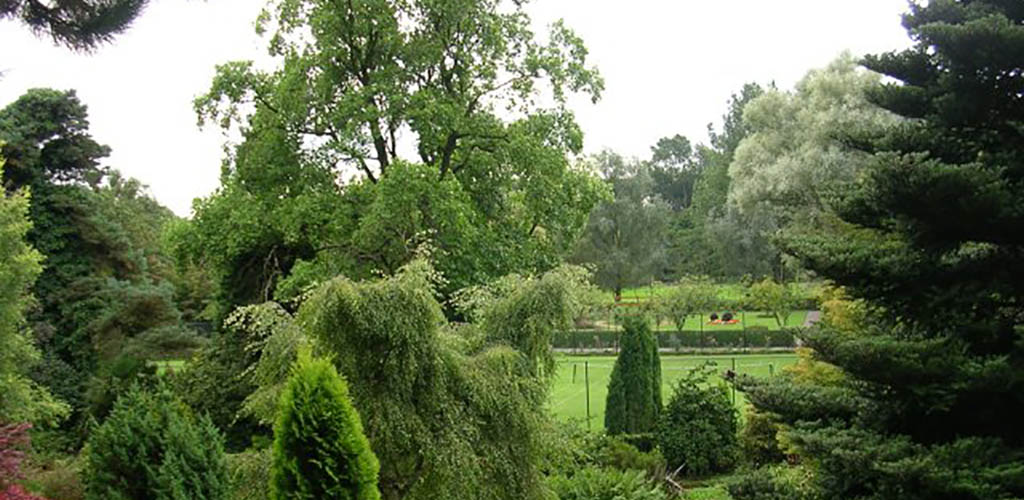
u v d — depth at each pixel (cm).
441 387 943
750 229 4856
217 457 953
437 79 1930
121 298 2516
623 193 4841
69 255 2570
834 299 1391
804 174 3206
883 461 811
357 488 716
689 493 1677
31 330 2128
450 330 1034
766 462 1808
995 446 827
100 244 2625
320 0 1847
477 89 1961
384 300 913
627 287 4872
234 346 1612
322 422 713
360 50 1872
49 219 2544
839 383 1107
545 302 1066
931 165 808
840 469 862
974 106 889
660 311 3994
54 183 2620
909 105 938
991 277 873
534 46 1948
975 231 862
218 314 1942
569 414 2561
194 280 3653
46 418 1973
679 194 8231
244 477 958
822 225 1850
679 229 6228
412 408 930
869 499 848
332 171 1875
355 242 1741
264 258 1948
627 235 4781
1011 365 846
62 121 2645
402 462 952
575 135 1964
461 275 1722
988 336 887
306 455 713
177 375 1661
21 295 2036
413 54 1838
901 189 827
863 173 934
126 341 2394
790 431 923
